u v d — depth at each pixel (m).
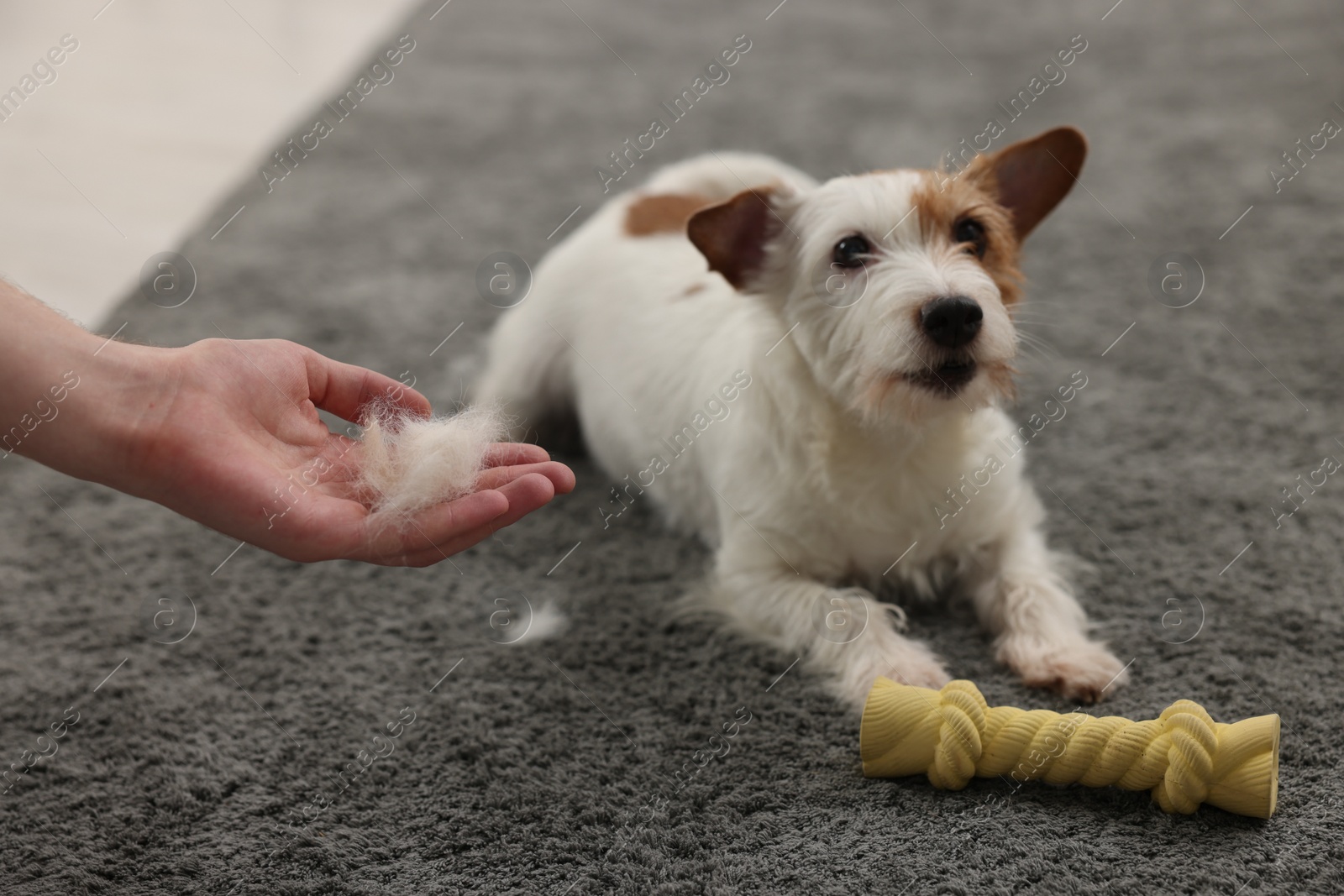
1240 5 4.86
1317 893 1.25
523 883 1.36
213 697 1.74
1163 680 1.68
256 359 1.57
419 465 1.52
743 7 5.43
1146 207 3.24
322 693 1.75
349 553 1.47
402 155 3.86
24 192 3.45
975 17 5.11
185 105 4.06
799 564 2.00
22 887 1.36
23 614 1.94
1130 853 1.33
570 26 5.21
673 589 2.07
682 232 2.54
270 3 5.29
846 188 1.89
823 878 1.33
